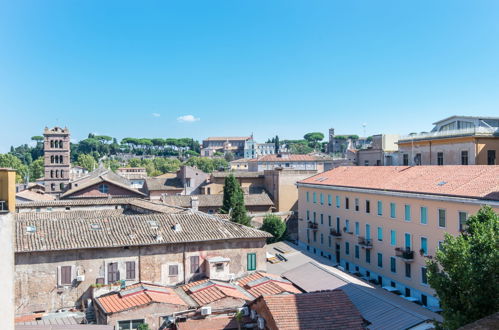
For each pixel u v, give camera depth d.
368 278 59.31
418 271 49.47
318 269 47.19
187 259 41.53
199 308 35.66
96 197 86.31
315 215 75.31
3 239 19.27
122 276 39.31
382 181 59.38
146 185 105.19
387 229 55.31
